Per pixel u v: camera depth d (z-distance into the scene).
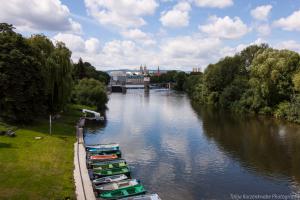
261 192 33.72
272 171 40.12
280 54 83.50
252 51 110.31
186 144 53.88
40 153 39.06
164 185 35.09
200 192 33.44
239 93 99.06
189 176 38.06
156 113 94.50
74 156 40.47
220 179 37.28
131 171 39.50
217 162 43.69
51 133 51.16
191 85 156.88
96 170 36.00
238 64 110.81
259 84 84.69
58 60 61.22
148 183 35.59
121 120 79.81
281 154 47.56
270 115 85.31
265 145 52.91
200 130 66.38
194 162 43.62
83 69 142.75
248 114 89.62
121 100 145.00
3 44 49.31
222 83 112.06
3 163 33.75
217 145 53.16
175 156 46.47
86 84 103.44
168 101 137.88
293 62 79.81
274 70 78.88
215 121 78.25
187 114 91.94
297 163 43.25
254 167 41.62
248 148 51.12
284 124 72.44
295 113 74.19
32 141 43.91
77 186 30.41
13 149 38.94
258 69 83.19
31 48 53.28
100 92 100.88
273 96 84.06
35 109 52.56
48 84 56.56
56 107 61.66
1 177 30.08
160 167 41.28
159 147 51.66
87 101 97.44
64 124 61.41
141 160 44.25
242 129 67.19
